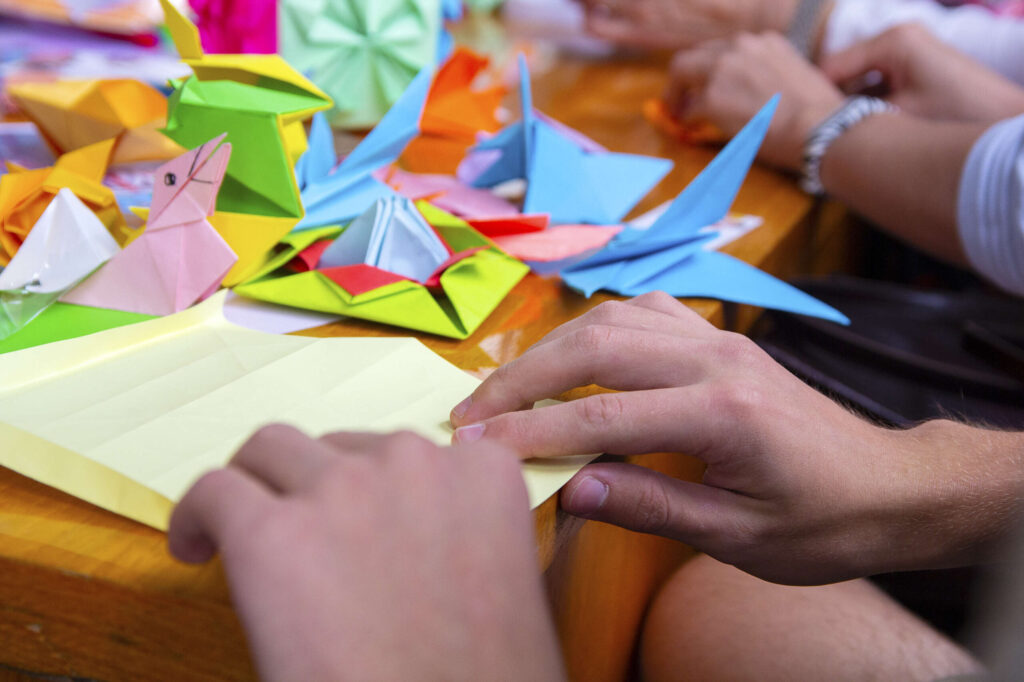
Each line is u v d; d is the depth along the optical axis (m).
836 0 1.26
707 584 0.82
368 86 0.91
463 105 0.95
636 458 0.71
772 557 0.64
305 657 0.49
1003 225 0.87
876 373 0.84
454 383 0.64
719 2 1.37
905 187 0.92
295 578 0.50
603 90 1.22
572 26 1.63
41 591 0.56
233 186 0.70
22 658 0.58
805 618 0.78
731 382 0.61
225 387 0.62
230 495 0.51
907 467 0.64
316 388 0.62
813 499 0.62
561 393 0.62
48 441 0.58
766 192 0.95
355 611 0.50
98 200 0.70
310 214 0.74
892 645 0.76
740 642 0.77
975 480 0.64
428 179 0.85
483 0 1.55
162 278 0.67
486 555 0.52
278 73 0.72
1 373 0.61
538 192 0.81
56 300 0.68
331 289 0.69
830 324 0.87
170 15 0.71
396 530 0.51
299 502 0.51
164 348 0.64
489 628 0.51
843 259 1.21
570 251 0.75
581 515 0.60
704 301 0.75
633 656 0.85
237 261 0.69
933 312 0.94
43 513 0.57
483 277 0.73
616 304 0.65
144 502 0.57
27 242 0.66
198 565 0.56
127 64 0.99
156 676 0.57
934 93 1.06
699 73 1.05
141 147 0.80
